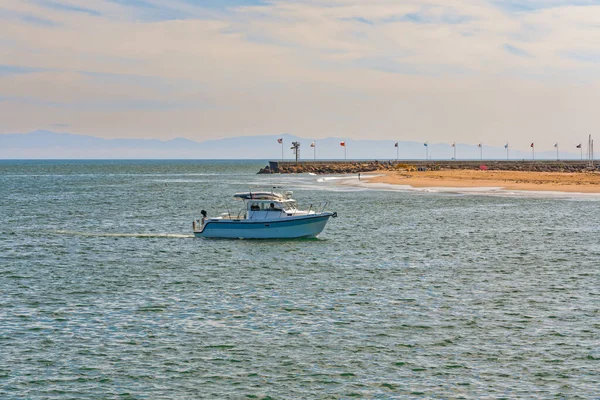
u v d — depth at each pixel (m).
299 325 35.53
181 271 50.53
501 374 28.77
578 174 191.88
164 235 71.19
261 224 65.62
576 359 30.42
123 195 142.00
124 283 46.22
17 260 55.88
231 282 46.34
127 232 75.19
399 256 57.28
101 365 29.83
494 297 41.62
